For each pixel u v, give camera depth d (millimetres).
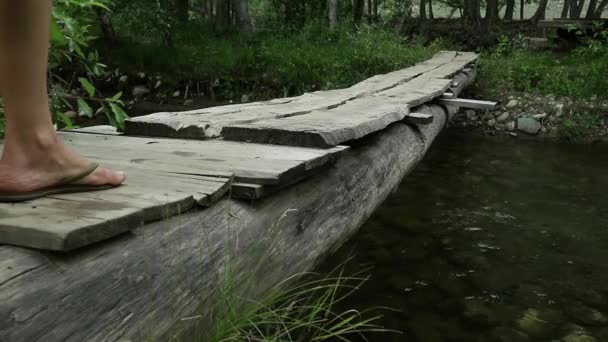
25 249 1107
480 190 5355
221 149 2430
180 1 15500
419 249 3727
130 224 1280
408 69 9023
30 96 1351
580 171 6285
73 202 1386
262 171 1885
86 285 1111
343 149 2490
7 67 1307
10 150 1369
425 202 4883
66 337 1021
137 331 1193
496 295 3080
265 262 1751
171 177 1794
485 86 10047
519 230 4215
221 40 13672
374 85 6426
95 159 2125
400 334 2604
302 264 1995
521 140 8289
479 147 7637
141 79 11484
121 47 12562
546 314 2871
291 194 2090
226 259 1549
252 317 1590
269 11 18203
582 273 3436
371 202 2875
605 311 2926
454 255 3646
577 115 8727
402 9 14688
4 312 934
